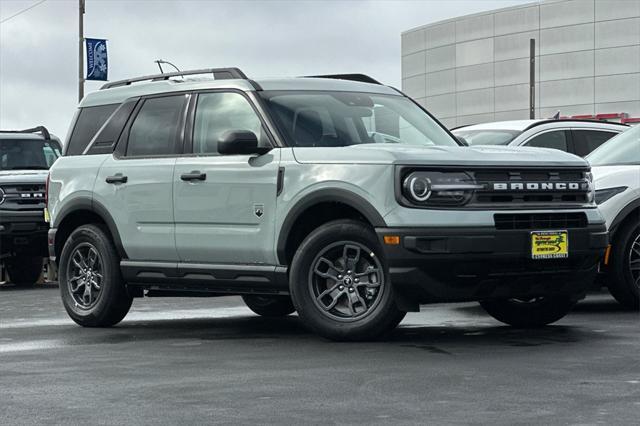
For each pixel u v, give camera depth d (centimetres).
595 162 1135
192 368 732
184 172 934
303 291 851
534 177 844
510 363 725
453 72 8344
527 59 7906
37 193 1648
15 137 1803
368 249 829
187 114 959
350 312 840
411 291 810
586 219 861
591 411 564
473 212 812
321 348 820
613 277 1053
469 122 8238
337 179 835
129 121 1005
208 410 584
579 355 757
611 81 7569
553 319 933
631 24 7494
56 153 1828
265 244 880
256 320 1079
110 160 1006
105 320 1018
